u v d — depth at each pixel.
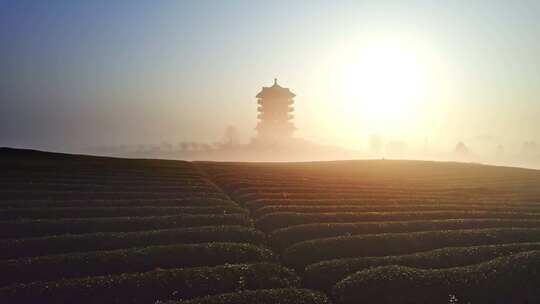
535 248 24.50
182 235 26.02
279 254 24.80
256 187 46.38
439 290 18.53
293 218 31.33
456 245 26.03
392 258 22.50
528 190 52.41
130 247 23.98
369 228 29.11
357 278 19.34
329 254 23.81
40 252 22.41
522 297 18.47
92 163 60.81
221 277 19.30
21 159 62.00
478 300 18.16
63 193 37.06
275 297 17.20
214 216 30.95
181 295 17.84
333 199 40.91
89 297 17.00
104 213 31.06
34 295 16.66
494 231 28.28
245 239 26.47
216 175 56.16
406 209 37.56
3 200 33.28
